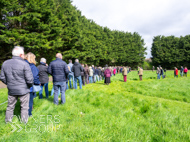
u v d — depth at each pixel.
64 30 21.19
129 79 14.92
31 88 2.93
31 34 14.36
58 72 3.73
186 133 2.22
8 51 15.40
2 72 2.44
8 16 12.94
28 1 14.44
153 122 2.77
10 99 2.51
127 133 2.16
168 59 52.28
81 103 3.95
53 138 2.01
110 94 5.87
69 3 24.98
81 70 6.55
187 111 3.80
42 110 3.31
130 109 3.56
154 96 6.84
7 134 2.13
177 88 8.46
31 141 1.92
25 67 2.47
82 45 25.16
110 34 46.84
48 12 16.30
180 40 53.78
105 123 2.52
